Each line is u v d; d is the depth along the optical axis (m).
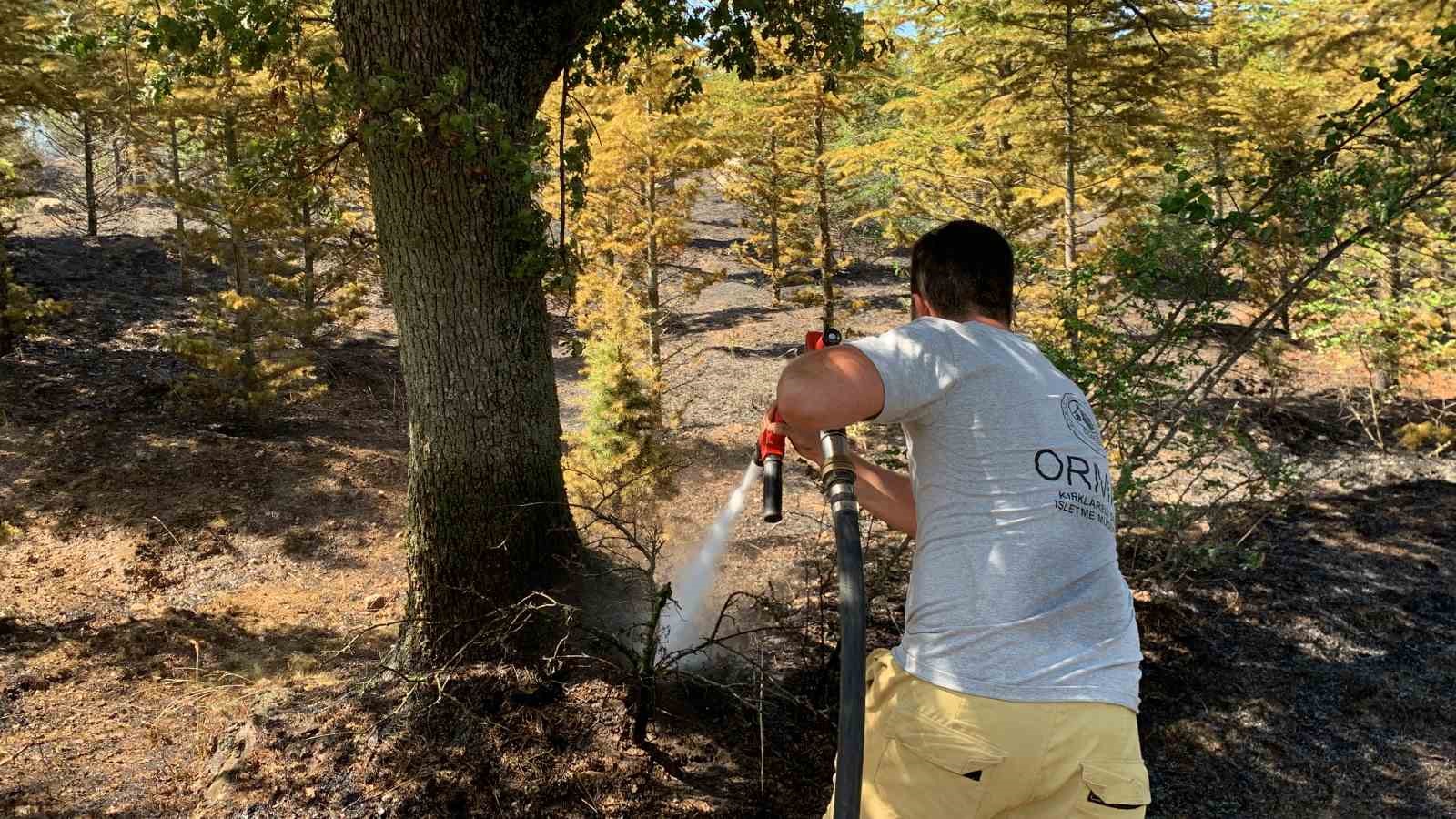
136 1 4.88
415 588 5.04
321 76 5.23
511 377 4.93
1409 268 10.93
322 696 5.07
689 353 19.39
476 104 4.48
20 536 9.47
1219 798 4.76
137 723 6.05
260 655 7.42
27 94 13.38
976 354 1.80
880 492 2.20
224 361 12.34
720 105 17.00
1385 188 5.23
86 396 13.45
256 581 9.09
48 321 16.58
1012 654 1.66
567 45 5.16
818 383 1.69
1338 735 5.24
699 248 29.80
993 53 12.99
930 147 14.79
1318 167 5.47
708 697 4.93
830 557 6.68
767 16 6.43
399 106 4.43
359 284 15.61
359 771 4.37
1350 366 13.83
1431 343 10.69
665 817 4.14
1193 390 5.75
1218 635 6.23
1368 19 11.80
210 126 12.72
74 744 5.75
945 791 1.67
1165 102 13.34
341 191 12.91
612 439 9.05
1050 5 12.34
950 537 1.75
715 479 11.12
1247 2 14.19
